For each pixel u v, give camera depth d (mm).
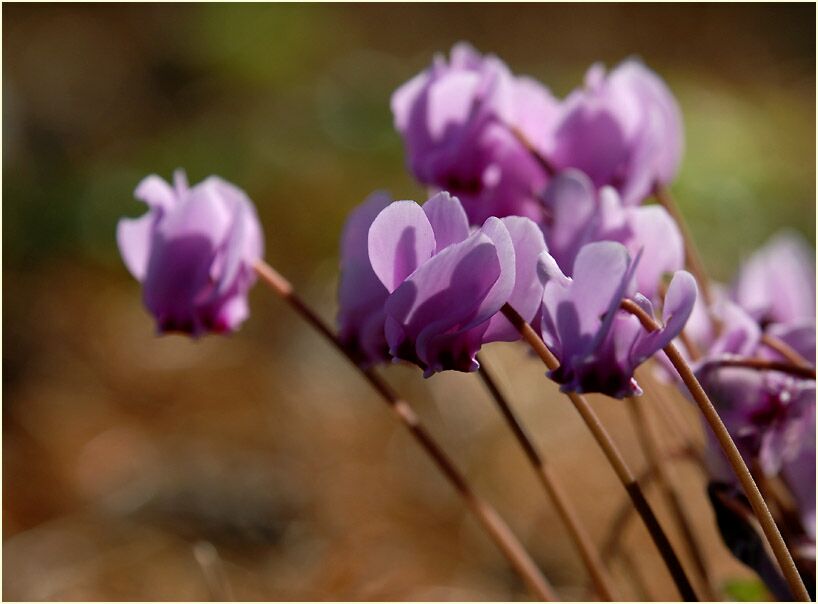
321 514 651
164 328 342
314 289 897
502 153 355
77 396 781
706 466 351
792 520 330
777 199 1022
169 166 1044
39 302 869
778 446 322
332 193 1014
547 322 293
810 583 322
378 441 723
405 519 652
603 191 325
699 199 985
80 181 992
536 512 650
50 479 694
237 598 568
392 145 1073
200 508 643
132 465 705
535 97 364
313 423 745
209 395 783
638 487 305
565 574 584
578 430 713
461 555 620
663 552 305
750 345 329
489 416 720
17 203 940
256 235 345
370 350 333
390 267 291
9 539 635
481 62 364
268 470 691
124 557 607
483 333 294
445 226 290
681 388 323
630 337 290
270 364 811
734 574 537
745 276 374
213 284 340
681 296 289
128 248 351
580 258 288
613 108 353
